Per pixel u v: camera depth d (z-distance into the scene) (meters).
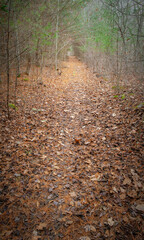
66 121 5.44
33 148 3.90
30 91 8.02
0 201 2.49
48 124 5.17
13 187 2.77
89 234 2.10
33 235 2.09
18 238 2.04
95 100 7.03
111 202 2.49
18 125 4.85
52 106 6.64
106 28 8.23
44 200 2.60
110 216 2.29
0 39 6.09
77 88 9.18
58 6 7.23
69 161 3.54
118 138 4.03
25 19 5.88
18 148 3.81
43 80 10.34
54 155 3.73
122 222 2.18
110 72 11.47
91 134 4.50
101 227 2.16
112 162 3.30
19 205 2.47
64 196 2.69
